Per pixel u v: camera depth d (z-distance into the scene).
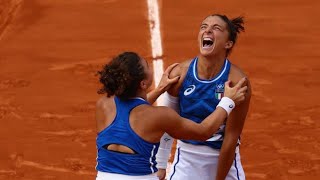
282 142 34.62
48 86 43.41
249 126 36.62
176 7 60.91
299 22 55.94
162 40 53.06
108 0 63.31
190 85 21.14
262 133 35.75
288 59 48.03
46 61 48.72
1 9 60.53
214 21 20.67
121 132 18.14
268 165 32.16
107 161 18.31
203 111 20.98
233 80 20.72
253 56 48.69
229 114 20.56
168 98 22.08
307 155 33.19
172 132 18.61
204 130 18.95
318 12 58.03
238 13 59.03
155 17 58.59
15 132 36.41
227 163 21.11
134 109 18.25
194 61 21.31
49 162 32.78
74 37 54.25
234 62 47.56
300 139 35.00
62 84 43.78
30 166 32.44
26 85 43.69
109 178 18.20
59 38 54.12
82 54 50.22
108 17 58.97
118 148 18.16
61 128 36.81
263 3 60.75
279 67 46.50
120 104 18.45
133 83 18.14
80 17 59.12
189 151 21.81
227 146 20.92
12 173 31.78
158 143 18.53
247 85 20.61
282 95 41.34
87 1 63.41
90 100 40.91
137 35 54.47
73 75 45.59
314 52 49.41
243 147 34.03
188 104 21.27
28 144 34.84
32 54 50.34
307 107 39.41
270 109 39.09
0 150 34.19
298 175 31.20
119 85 18.08
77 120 37.78
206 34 20.61
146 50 51.00
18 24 57.66
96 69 46.84
